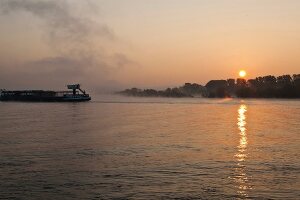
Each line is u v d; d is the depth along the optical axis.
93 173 38.06
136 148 53.12
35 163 42.34
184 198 30.53
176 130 78.88
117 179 35.88
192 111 169.00
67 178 36.06
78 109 175.88
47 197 30.62
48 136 66.12
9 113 139.75
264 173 38.25
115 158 45.59
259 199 30.31
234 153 49.56
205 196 31.00
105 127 84.12
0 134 69.00
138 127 85.19
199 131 77.19
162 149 52.50
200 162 43.50
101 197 30.72
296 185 33.91
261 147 54.88
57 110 164.62
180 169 39.94
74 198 30.44
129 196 31.00
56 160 44.09
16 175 37.00
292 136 68.88
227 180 35.59
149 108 198.38
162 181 35.25
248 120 112.19
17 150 50.75
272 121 108.06
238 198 30.55
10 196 30.81
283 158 46.12
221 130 79.75
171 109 188.62
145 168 40.34
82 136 66.44
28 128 80.69
